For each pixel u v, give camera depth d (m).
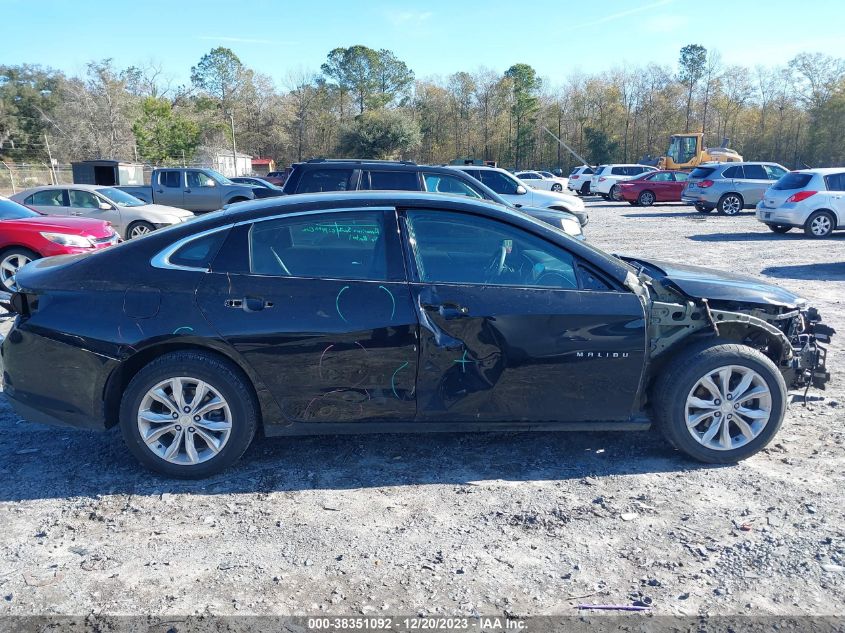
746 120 73.44
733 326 4.17
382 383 3.78
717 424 3.95
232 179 30.55
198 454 3.81
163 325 3.65
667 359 4.05
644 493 3.68
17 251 8.84
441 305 3.74
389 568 3.00
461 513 3.48
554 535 3.26
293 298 3.71
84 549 3.13
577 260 3.93
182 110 72.31
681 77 75.06
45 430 4.57
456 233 3.92
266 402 3.77
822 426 4.60
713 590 2.83
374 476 3.90
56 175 48.53
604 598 2.79
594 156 73.62
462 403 3.82
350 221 3.88
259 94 87.31
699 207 23.72
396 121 70.69
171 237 3.84
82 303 3.72
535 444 4.33
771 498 3.60
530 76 79.00
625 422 3.99
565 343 3.79
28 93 71.25
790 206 15.93
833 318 7.76
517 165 80.12
